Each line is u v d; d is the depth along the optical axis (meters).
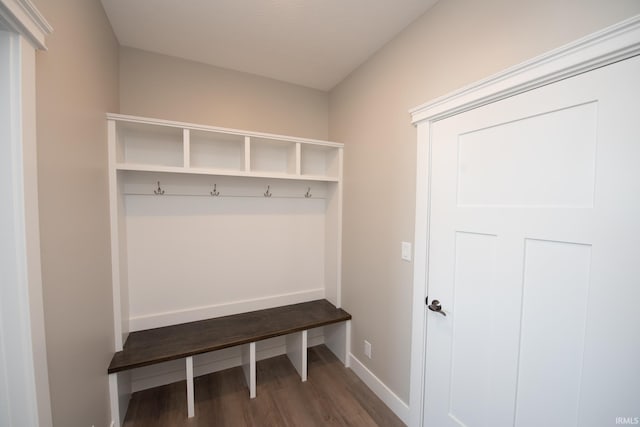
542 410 1.02
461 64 1.26
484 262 1.20
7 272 0.73
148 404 1.73
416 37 1.51
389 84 1.71
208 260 2.06
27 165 0.75
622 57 0.80
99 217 1.33
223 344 1.70
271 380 2.00
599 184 0.86
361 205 2.02
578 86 0.89
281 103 2.28
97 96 1.31
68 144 1.00
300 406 1.73
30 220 0.76
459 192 1.30
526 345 1.06
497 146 1.14
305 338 1.98
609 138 0.83
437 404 1.43
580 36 0.87
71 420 0.99
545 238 0.99
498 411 1.16
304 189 2.40
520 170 1.06
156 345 1.66
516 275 1.08
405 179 1.60
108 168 1.49
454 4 1.29
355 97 2.08
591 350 0.89
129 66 1.77
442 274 1.39
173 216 1.93
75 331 1.04
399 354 1.65
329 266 2.43
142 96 1.81
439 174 1.39
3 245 0.72
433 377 1.45
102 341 1.34
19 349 0.75
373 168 1.88
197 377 2.03
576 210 0.91
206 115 2.00
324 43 1.74
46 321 0.84
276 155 2.28
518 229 1.07
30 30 0.73
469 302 1.26
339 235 2.28
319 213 2.50
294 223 2.39
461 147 1.28
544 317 1.01
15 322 0.74
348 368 2.16
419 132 1.48
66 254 0.97
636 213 0.79
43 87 0.84
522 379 1.07
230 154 2.08
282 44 1.75
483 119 1.18
